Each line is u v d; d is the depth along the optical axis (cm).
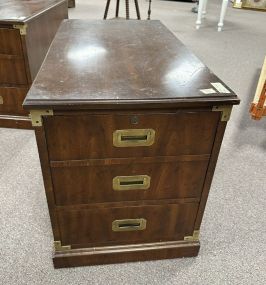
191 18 409
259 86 164
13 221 114
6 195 125
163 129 76
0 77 151
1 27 136
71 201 86
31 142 158
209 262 102
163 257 102
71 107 68
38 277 95
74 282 94
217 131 78
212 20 410
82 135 74
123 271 98
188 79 82
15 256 101
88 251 97
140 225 95
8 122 166
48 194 83
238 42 329
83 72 84
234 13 457
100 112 71
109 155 78
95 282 94
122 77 82
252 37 349
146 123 74
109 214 91
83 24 130
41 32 160
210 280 96
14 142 157
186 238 101
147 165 82
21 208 119
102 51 100
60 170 79
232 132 176
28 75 150
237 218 120
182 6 470
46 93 71
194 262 102
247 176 142
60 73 83
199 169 85
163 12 426
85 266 99
